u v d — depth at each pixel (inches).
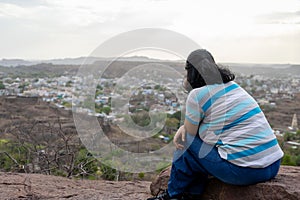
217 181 127.2
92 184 176.2
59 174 272.5
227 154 112.7
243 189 120.6
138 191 162.4
